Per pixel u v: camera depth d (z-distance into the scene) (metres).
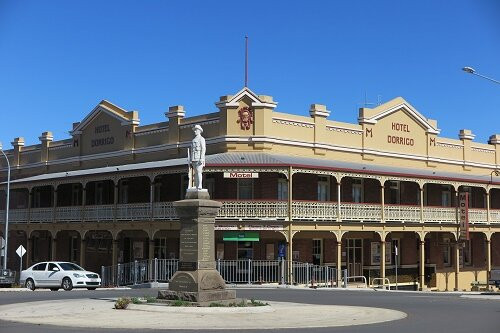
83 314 17.44
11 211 45.69
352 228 34.75
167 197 38.25
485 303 23.05
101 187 43.28
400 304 22.14
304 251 35.91
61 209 41.38
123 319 16.28
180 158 37.53
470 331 14.49
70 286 30.73
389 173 36.56
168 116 39.28
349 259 38.03
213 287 18.89
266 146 35.12
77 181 40.22
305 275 33.31
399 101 42.09
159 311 17.73
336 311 18.45
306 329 14.84
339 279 33.72
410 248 40.91
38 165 49.47
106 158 43.41
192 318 16.41
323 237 36.56
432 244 42.16
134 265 34.84
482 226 41.72
